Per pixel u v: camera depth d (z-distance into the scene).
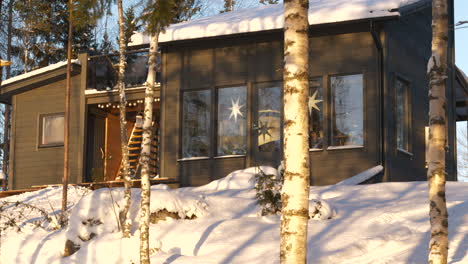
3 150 40.66
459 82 28.14
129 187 12.94
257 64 21.80
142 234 11.37
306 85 7.52
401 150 21.20
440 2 9.80
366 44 20.48
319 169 20.62
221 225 12.75
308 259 10.54
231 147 21.92
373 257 10.56
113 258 12.13
